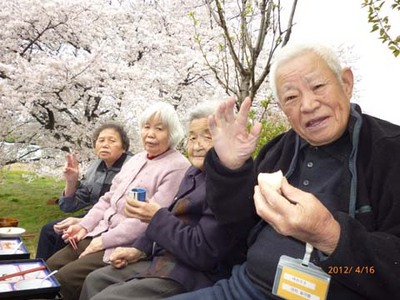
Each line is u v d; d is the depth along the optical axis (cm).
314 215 117
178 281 196
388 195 137
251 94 265
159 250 221
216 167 168
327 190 154
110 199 295
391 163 140
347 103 157
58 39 725
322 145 161
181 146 492
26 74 599
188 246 195
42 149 730
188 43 716
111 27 738
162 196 252
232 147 164
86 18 707
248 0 271
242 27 266
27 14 658
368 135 151
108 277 221
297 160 172
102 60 639
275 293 147
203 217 200
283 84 156
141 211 213
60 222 312
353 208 143
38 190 848
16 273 196
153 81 677
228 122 163
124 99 632
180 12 754
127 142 337
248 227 180
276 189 126
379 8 220
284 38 251
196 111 226
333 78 152
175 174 259
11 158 711
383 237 126
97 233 281
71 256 279
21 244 240
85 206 338
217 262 195
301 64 151
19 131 704
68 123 712
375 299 125
